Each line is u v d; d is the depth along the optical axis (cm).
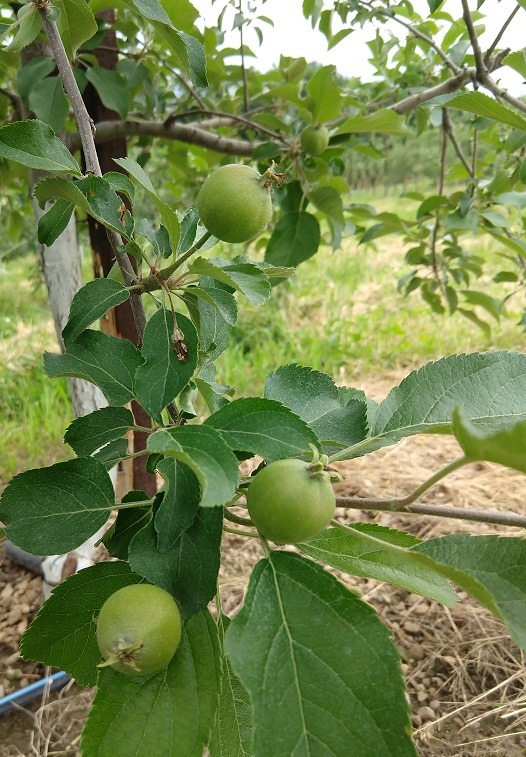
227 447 16
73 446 23
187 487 19
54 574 50
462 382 24
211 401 25
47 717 43
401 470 74
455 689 44
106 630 17
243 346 117
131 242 22
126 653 17
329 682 17
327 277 168
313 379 25
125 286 23
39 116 38
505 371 24
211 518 19
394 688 17
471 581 16
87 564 51
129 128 49
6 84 68
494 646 48
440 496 67
